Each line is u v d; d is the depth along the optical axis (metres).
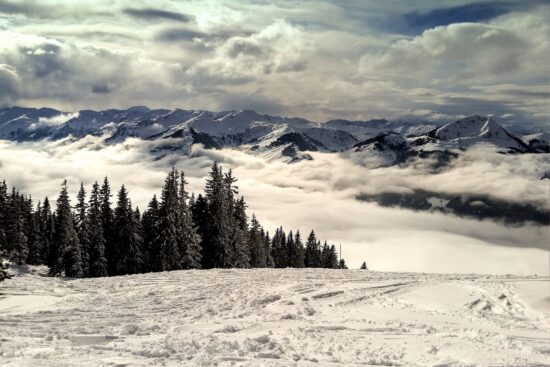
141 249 63.47
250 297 26.47
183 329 18.44
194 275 39.00
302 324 19.42
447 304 23.56
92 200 61.09
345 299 25.62
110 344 15.28
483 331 17.62
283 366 12.84
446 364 13.23
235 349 14.97
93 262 60.19
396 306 23.67
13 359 12.77
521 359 13.79
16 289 33.03
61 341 15.90
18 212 63.09
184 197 61.97
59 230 58.41
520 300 23.69
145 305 25.20
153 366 12.24
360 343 16.03
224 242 65.38
